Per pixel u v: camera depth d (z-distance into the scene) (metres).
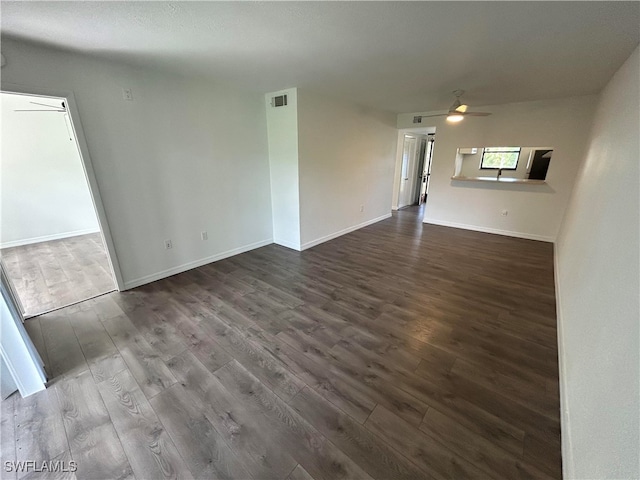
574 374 1.58
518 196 4.98
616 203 1.63
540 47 2.22
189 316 2.61
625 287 1.16
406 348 2.16
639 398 0.82
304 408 1.66
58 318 2.58
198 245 3.73
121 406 1.68
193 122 3.34
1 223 4.39
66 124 4.71
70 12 1.66
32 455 1.41
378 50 2.32
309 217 4.44
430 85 3.47
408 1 1.56
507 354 2.09
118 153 2.81
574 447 1.27
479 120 5.06
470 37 2.05
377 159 5.73
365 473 1.32
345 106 4.56
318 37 2.06
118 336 2.33
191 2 1.55
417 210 7.64
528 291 3.06
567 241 3.31
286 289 3.13
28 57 2.18
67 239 4.91
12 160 4.37
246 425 1.56
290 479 1.30
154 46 2.24
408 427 1.54
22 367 1.71
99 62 2.55
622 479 0.83
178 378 1.89
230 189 3.94
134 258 3.13
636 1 1.50
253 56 2.47
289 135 3.94
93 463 1.38
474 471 1.32
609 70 2.70
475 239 4.99
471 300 2.88
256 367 1.98
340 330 2.39
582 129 4.20
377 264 3.85
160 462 1.38
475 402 1.69
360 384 1.83
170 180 3.28
